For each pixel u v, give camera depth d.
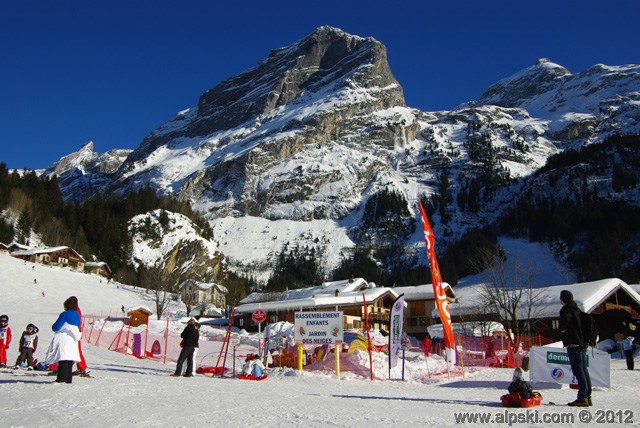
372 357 22.70
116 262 143.38
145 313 66.38
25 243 129.88
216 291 123.12
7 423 8.11
